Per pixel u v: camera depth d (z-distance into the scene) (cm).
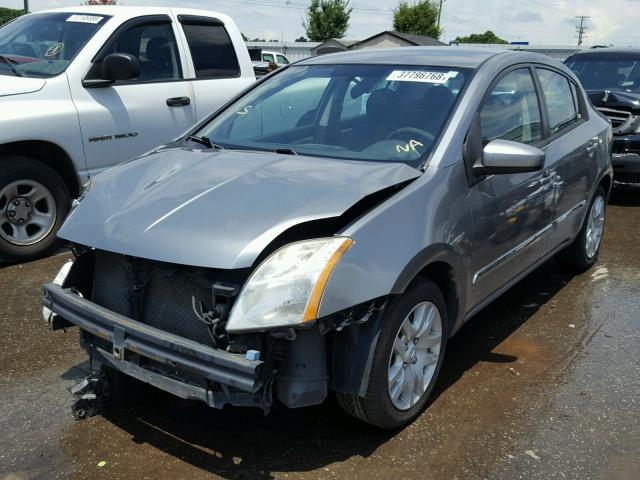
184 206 296
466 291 350
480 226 353
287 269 263
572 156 473
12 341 419
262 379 258
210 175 326
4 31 668
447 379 375
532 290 524
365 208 301
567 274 564
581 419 334
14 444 310
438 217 319
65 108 575
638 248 644
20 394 355
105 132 604
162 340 271
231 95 718
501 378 377
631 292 520
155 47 659
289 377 273
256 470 291
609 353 411
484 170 347
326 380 280
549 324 456
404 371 313
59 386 364
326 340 285
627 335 439
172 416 334
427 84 384
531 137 434
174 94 661
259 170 326
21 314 461
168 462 297
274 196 294
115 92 615
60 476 287
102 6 663
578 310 482
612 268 581
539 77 458
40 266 562
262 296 259
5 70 596
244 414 336
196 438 315
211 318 273
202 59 701
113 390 358
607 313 477
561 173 455
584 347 420
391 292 284
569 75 514
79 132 584
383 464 295
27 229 575
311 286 258
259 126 407
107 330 292
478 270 360
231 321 259
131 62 588
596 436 319
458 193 337
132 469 292
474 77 381
